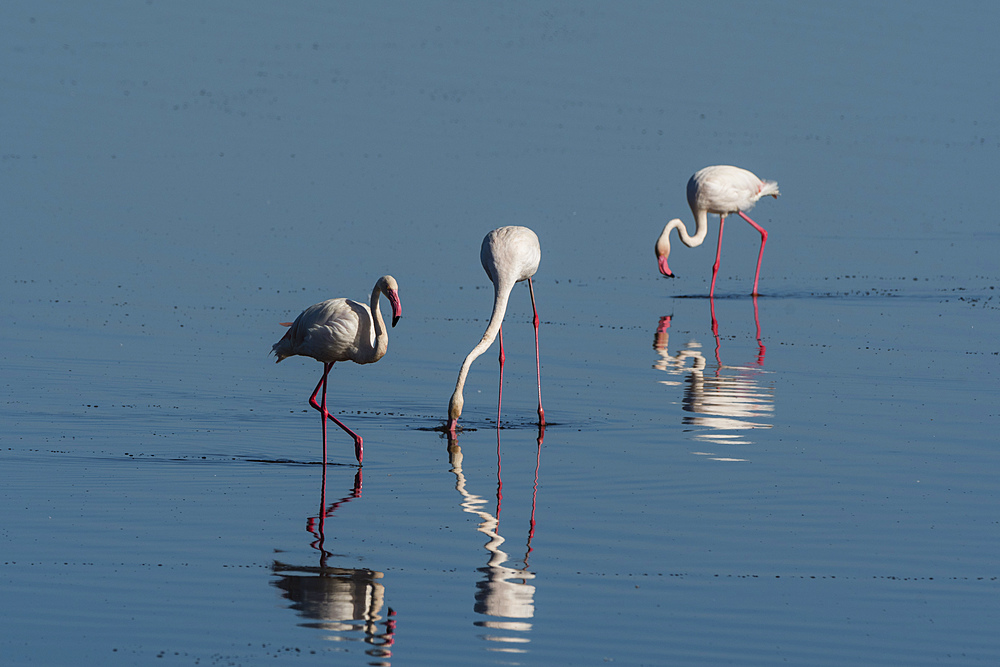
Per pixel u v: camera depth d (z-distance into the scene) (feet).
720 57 173.47
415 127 127.75
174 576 28.86
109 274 71.15
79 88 142.00
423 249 81.05
